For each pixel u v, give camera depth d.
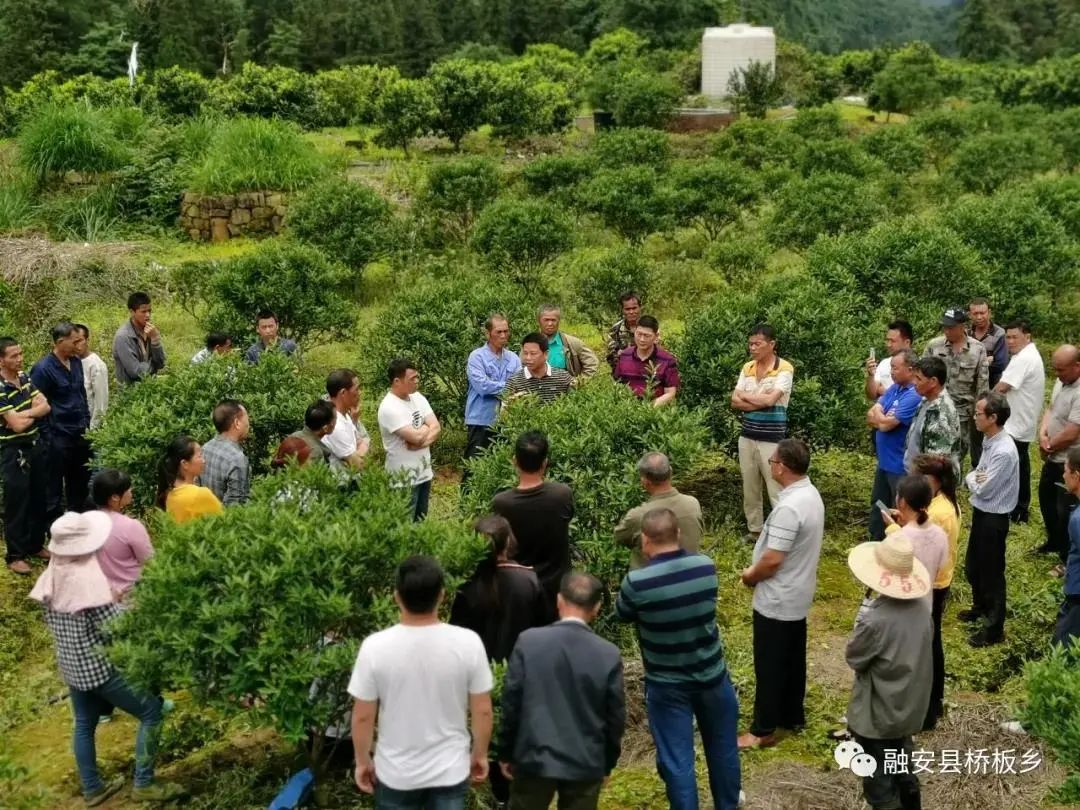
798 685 5.53
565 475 6.14
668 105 30.28
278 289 10.95
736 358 8.08
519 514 5.15
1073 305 13.95
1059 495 7.30
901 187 19.41
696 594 4.48
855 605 7.18
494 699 4.47
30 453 7.36
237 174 17.69
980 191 20.48
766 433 7.48
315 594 4.31
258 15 51.31
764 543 5.25
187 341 12.50
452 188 16.73
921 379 6.52
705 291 15.02
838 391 8.25
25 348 11.89
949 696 6.01
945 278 10.62
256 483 5.33
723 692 4.62
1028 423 8.00
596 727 4.02
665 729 4.57
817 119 25.34
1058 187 14.88
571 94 36.38
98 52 41.06
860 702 4.73
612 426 6.50
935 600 5.50
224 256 16.53
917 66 35.47
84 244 14.41
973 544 6.54
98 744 5.64
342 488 5.36
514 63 39.69
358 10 49.50
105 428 7.07
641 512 5.27
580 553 6.10
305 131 26.20
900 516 5.26
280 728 4.24
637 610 4.52
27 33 40.69
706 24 53.66
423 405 7.34
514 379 7.88
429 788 3.82
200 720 5.33
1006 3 70.81
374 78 29.94
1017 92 35.88
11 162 18.11
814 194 15.41
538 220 14.05
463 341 9.62
